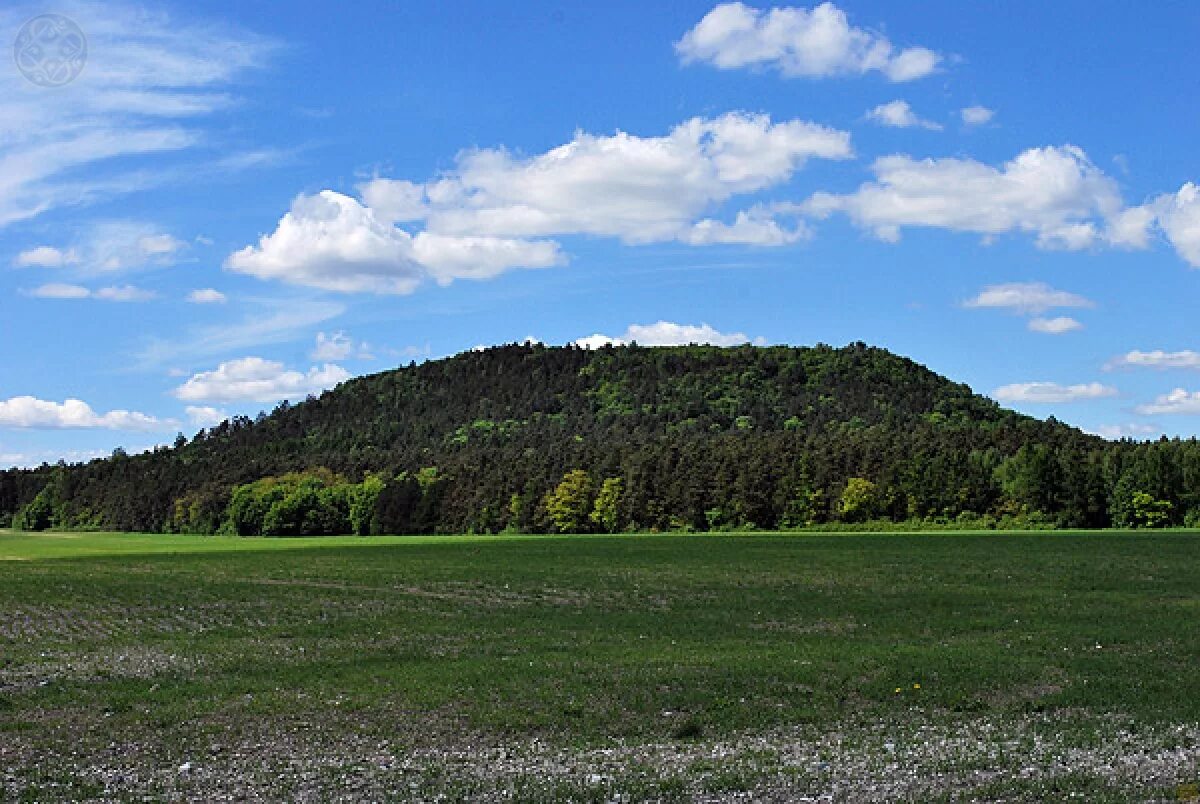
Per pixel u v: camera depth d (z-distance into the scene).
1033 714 26.22
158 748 23.44
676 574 70.56
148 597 59.31
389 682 31.09
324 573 77.00
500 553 99.25
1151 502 137.38
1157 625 41.75
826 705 27.39
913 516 150.50
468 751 22.98
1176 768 19.80
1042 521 141.88
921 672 31.02
